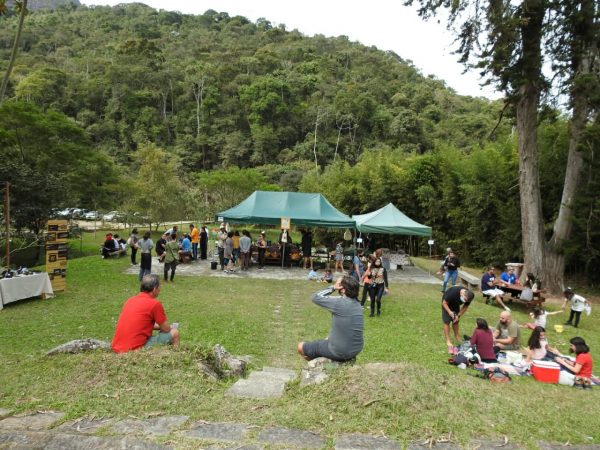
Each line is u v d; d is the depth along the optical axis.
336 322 4.35
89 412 3.14
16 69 66.94
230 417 3.17
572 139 14.70
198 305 10.20
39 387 3.59
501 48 13.44
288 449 2.72
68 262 17.11
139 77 75.44
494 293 11.81
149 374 3.82
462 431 3.07
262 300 11.23
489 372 5.57
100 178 29.58
